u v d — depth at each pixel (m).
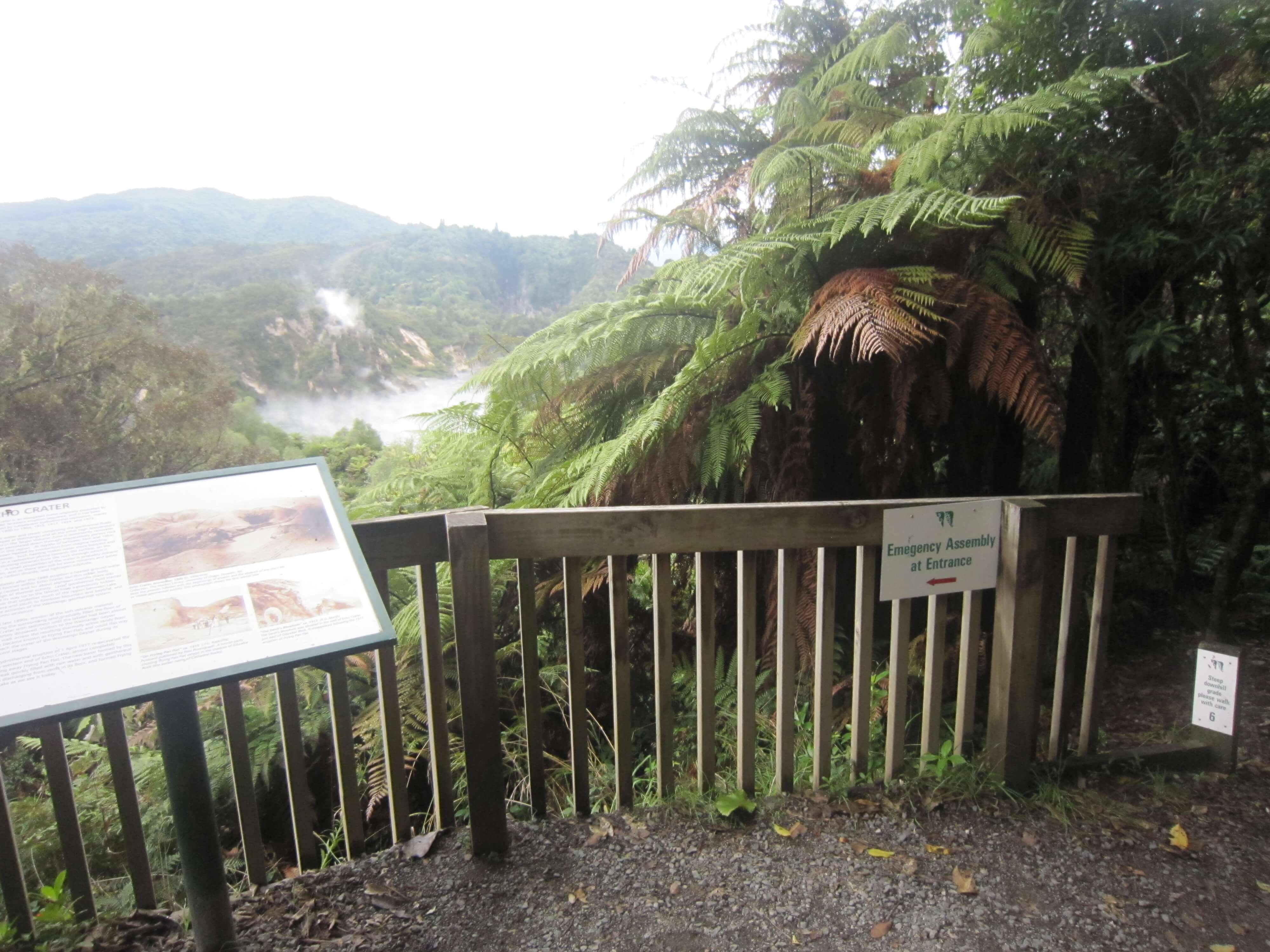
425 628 1.94
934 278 2.56
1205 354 3.16
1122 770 2.40
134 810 1.74
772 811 2.20
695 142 3.89
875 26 4.05
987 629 3.07
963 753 2.36
